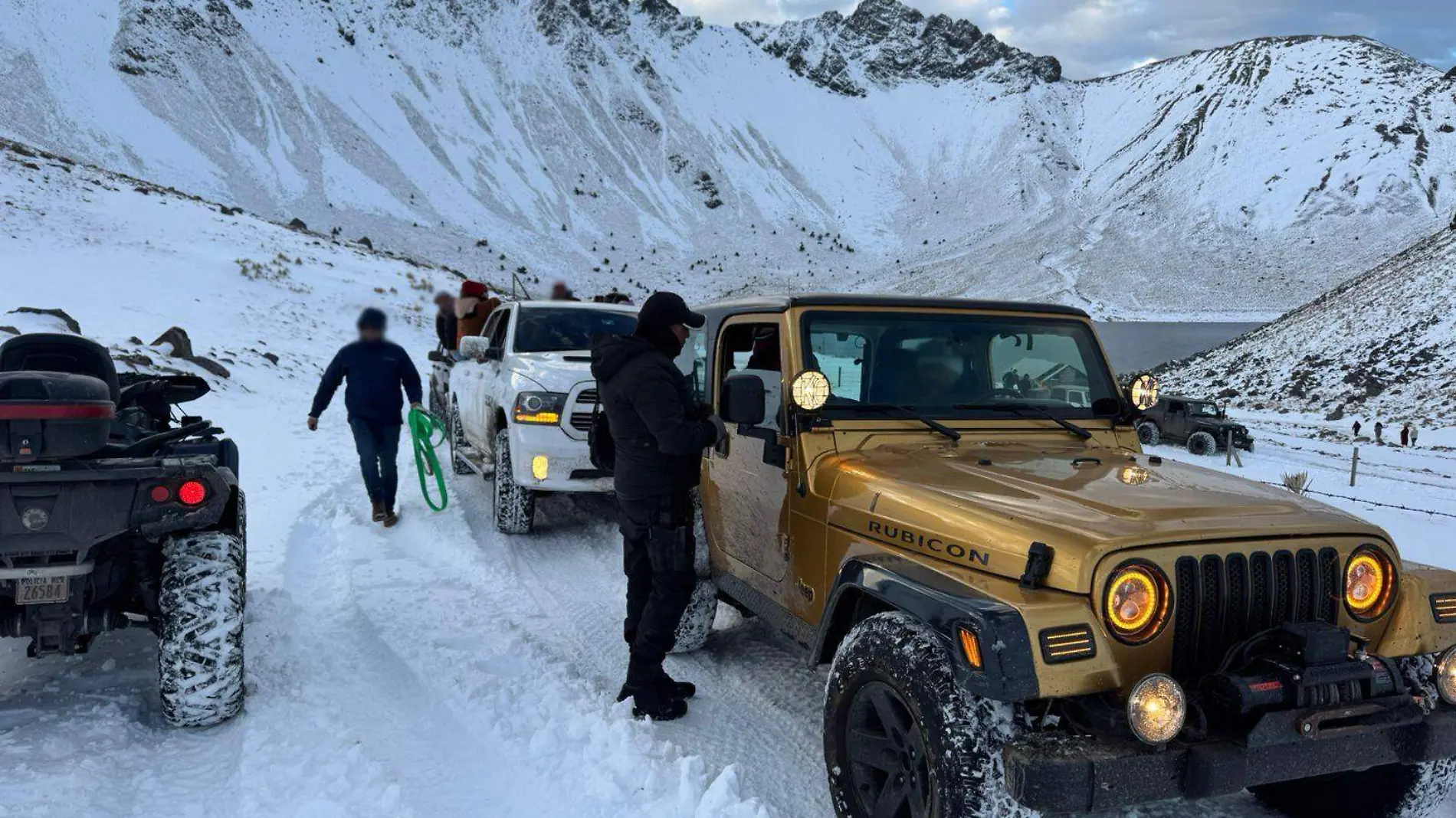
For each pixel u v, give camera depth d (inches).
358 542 265.6
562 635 195.8
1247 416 1491.1
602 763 135.8
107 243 1230.3
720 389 167.0
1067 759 92.4
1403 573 115.4
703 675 176.2
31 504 132.0
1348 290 2126.0
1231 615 105.1
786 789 132.9
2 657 173.3
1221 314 7795.3
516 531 277.3
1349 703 99.7
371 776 131.6
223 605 145.9
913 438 145.1
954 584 105.3
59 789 121.6
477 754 141.3
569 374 266.5
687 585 150.6
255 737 141.7
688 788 126.3
